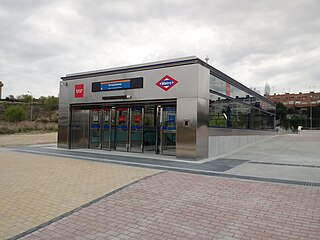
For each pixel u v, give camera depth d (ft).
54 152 42.29
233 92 47.73
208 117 36.40
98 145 48.26
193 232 12.32
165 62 36.68
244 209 15.14
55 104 144.87
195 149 33.55
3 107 131.23
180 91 35.14
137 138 42.96
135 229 12.73
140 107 42.91
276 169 26.84
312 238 11.58
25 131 90.33
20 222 13.64
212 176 23.43
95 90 44.57
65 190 19.25
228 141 44.19
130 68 40.29
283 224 13.07
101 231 12.57
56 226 13.17
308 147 47.83
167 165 29.58
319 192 18.16
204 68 35.55
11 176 23.81
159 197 17.48
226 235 11.97
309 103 264.52
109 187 19.92
